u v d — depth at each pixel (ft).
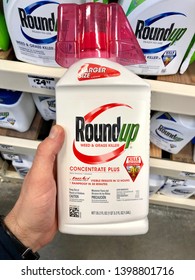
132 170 1.65
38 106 2.44
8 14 1.54
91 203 1.69
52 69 1.76
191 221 3.69
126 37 1.50
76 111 1.53
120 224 1.75
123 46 1.52
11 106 2.23
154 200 3.49
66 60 1.58
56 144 1.60
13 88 1.92
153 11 1.44
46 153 1.77
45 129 2.81
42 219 2.04
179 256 3.51
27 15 1.50
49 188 1.93
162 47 1.61
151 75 1.81
